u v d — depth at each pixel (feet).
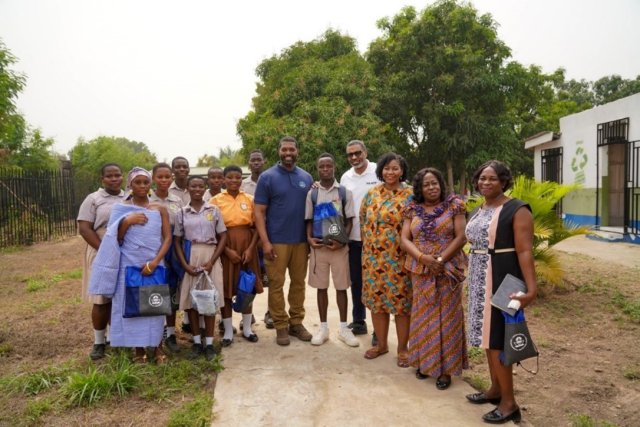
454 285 12.14
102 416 10.87
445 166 64.85
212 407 11.19
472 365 14.05
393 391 12.07
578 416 10.95
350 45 61.93
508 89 57.16
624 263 28.40
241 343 15.79
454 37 55.88
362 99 50.57
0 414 10.98
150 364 13.34
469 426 10.37
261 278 17.28
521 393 12.25
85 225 14.35
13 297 23.20
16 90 47.65
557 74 72.08
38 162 73.61
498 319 10.25
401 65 56.39
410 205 12.75
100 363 13.83
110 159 125.18
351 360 14.20
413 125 61.67
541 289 21.22
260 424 10.43
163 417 10.85
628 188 37.73
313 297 22.38
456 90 55.88
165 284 13.38
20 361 14.40
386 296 13.48
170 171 15.03
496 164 10.69
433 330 12.14
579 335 16.42
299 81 51.24
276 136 45.93
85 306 20.47
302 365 13.79
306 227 15.93
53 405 11.23
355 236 16.19
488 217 10.59
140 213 13.32
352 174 16.63
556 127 74.74
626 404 11.65
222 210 15.49
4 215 42.45
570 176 46.83
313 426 10.35
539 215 20.42
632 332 16.47
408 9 58.44
